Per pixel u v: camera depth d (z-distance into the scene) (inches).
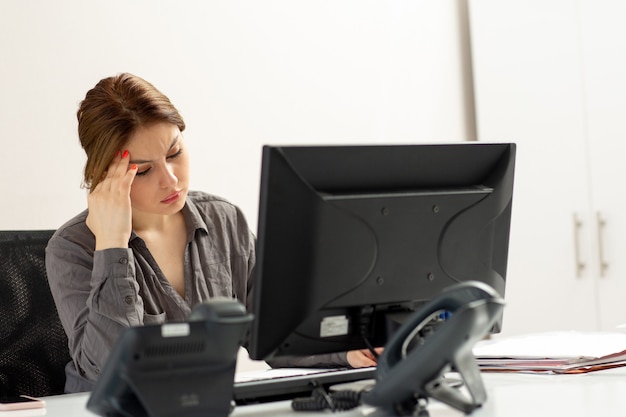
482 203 64.1
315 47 152.3
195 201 96.8
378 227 59.2
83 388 84.1
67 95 125.6
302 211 56.5
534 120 158.9
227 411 50.8
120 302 78.4
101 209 81.8
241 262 96.3
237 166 143.0
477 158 63.9
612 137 147.6
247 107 144.1
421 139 165.0
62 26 125.2
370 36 158.9
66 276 85.4
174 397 49.1
